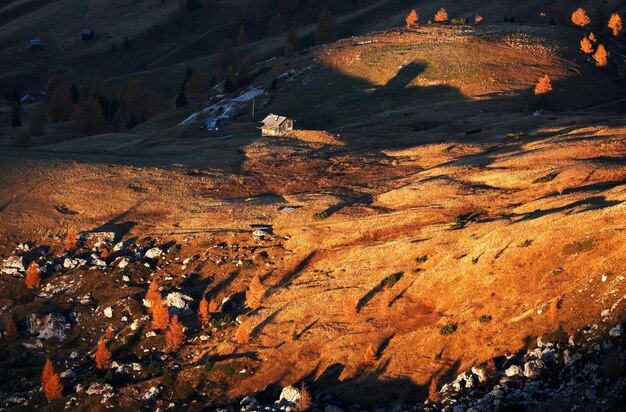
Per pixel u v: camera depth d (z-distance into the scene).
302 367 135.25
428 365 127.62
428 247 153.62
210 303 153.88
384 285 146.75
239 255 170.88
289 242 173.38
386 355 131.88
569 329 121.19
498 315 130.00
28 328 157.25
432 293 140.88
